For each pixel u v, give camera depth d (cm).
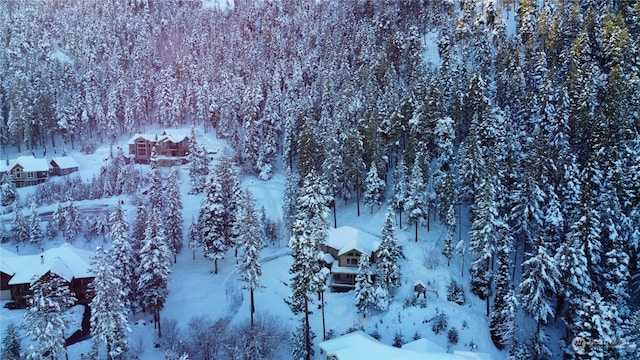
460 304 5453
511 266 6075
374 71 10469
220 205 6562
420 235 6719
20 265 5678
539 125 7394
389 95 8950
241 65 13888
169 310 5644
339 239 6362
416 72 9544
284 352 4809
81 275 5575
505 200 6112
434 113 7731
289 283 6247
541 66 9081
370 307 5375
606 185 5594
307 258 4306
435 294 5581
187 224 7888
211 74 13525
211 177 6750
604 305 4019
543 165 5994
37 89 12044
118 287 4381
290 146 9531
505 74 9244
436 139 7525
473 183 6550
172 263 6881
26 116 11506
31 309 3866
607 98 7256
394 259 5572
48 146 12269
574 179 5769
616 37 8794
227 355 4653
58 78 13200
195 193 9156
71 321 4591
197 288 6181
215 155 10819
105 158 11138
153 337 5088
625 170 5794
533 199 5588
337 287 5984
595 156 6028
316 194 5838
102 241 7450
